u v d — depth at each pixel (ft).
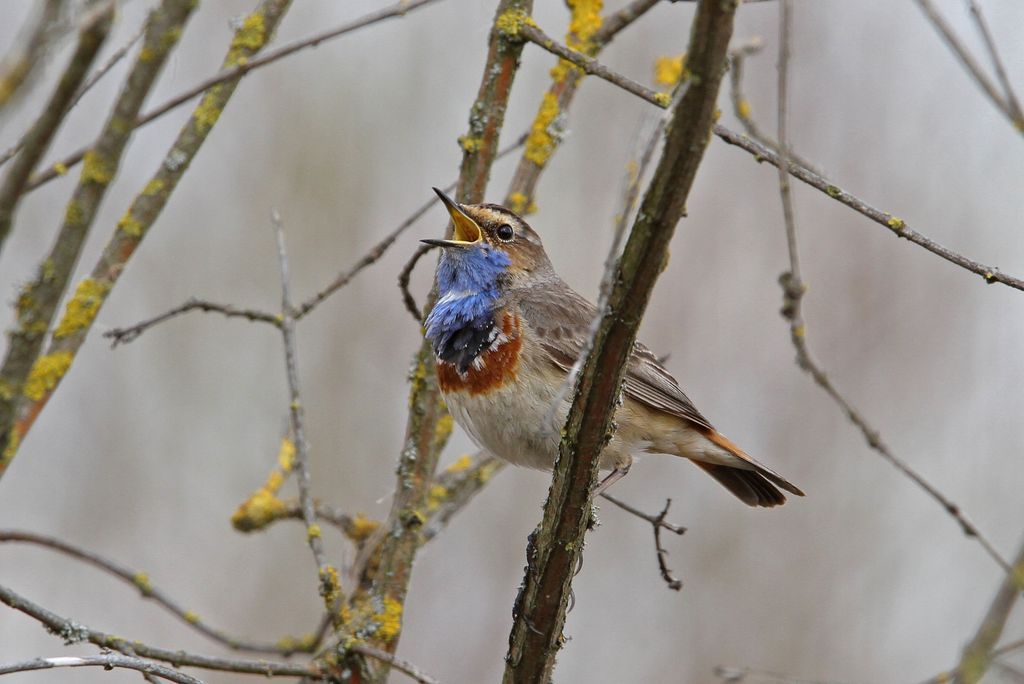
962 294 46.73
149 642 40.55
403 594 28.17
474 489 33.45
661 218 18.62
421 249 27.96
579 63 25.62
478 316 29.86
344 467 43.55
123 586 41.70
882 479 44.91
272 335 45.44
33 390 21.34
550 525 22.07
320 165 46.47
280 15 24.66
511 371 29.12
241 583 42.14
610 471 32.35
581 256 44.50
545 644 22.81
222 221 45.96
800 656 41.86
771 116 46.73
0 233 14.16
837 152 46.75
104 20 13.57
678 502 44.91
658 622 43.01
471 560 43.29
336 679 26.11
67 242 16.07
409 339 45.78
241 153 46.65
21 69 13.07
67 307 22.16
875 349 46.37
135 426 43.68
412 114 47.34
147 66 15.83
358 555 31.78
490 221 30.83
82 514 42.34
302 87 46.88
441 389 30.07
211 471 43.60
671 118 17.70
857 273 47.01
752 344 46.21
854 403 45.78
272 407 44.55
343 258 45.93
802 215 47.60
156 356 44.55
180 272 45.19
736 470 33.65
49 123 13.98
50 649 39.88
